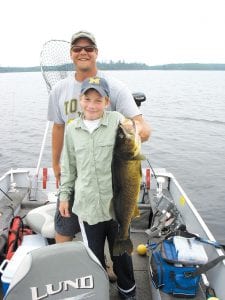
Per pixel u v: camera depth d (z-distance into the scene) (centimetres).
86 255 128
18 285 122
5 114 1599
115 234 166
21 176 307
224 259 173
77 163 156
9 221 238
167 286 170
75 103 176
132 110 172
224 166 775
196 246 176
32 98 2433
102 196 153
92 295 128
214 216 506
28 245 197
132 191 148
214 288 183
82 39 168
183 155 872
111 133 150
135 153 142
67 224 172
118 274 174
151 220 250
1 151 910
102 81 150
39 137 1087
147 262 223
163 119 1506
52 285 124
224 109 1917
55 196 280
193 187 633
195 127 1320
